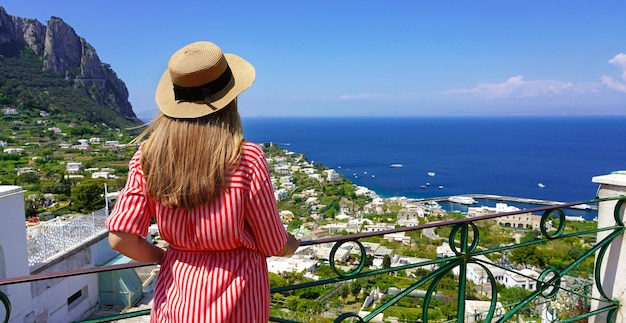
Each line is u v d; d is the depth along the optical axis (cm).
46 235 651
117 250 136
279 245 141
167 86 139
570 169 11031
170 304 138
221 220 128
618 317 290
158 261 152
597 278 292
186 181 125
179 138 127
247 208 133
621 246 288
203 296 133
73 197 3709
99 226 762
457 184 9156
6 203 537
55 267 630
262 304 142
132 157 137
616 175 302
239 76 138
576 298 406
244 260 138
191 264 136
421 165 12281
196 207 128
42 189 4769
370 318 215
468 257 231
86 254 705
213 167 126
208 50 130
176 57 130
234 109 137
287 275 2433
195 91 129
